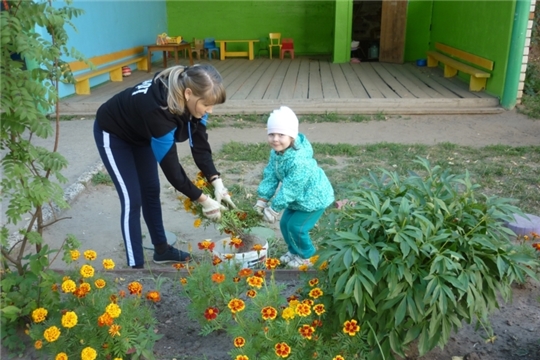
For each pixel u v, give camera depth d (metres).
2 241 2.42
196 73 2.72
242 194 5.17
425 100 8.86
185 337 2.74
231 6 15.73
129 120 3.15
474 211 2.47
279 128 3.23
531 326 2.78
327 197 3.52
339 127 8.07
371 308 2.20
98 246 4.21
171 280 3.32
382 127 8.03
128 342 2.29
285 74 12.24
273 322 2.31
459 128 7.88
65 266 3.79
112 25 11.77
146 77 11.94
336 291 2.15
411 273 2.20
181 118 2.91
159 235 3.72
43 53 2.39
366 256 2.14
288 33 15.93
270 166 3.53
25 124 2.52
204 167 3.44
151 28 14.59
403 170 5.92
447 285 2.19
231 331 2.35
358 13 15.60
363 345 2.26
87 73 9.89
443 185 2.57
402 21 13.49
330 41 15.91
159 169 6.14
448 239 2.25
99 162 6.26
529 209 4.78
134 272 3.43
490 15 9.38
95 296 2.48
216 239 4.33
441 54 12.34
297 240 3.61
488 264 2.32
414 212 2.28
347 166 6.05
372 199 2.38
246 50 16.05
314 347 2.31
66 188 5.37
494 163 6.12
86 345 2.30
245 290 2.84
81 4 10.16
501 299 3.03
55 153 2.66
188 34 16.12
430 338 2.25
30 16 2.39
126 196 3.37
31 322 2.65
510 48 8.50
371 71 12.54
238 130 7.97
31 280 2.71
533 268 3.04
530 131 7.62
